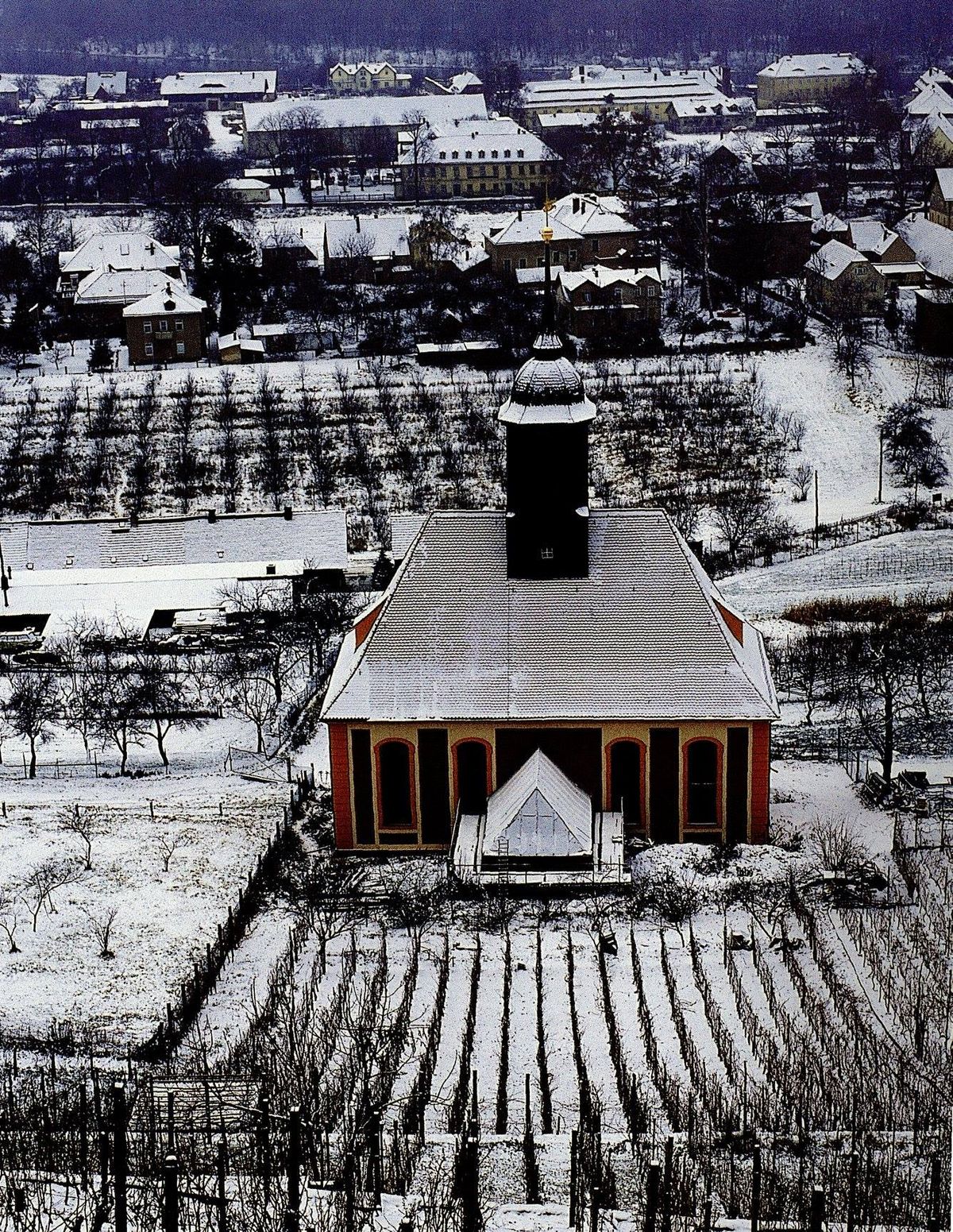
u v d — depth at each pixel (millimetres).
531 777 100188
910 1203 64000
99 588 162625
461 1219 61594
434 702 102688
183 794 115938
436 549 106125
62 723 132000
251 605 155875
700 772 103125
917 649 132250
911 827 104438
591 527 105875
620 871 97875
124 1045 81750
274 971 89188
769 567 170750
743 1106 73438
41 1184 63125
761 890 96375
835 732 122812
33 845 106250
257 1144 65875
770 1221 62812
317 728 128500
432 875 100500
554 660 103375
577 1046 80938
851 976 86812
